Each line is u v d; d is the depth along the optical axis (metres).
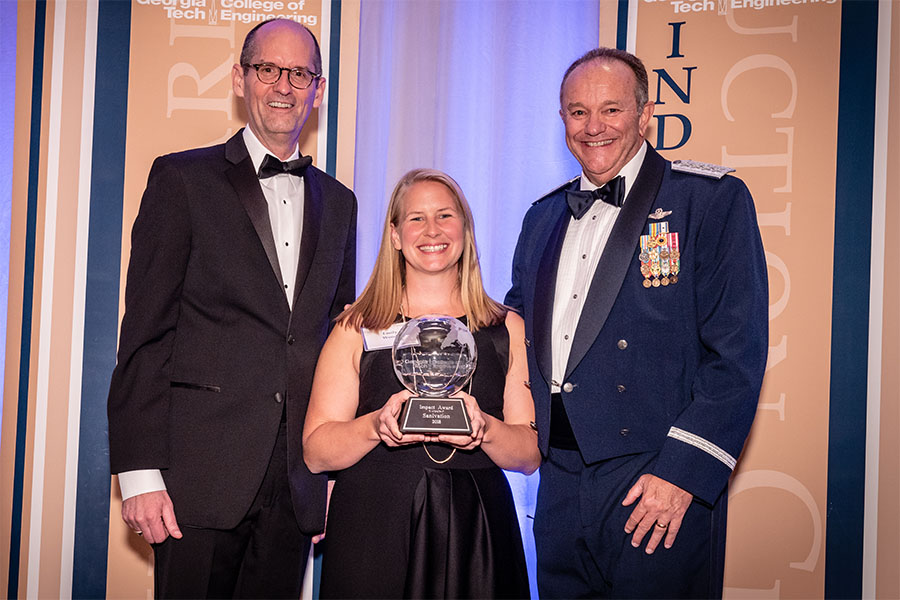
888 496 2.94
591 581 2.27
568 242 2.38
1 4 3.22
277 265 2.27
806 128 3.04
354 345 2.20
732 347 2.07
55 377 3.16
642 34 3.17
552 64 3.32
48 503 3.16
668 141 3.13
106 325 3.17
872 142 2.99
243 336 2.22
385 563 2.03
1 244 3.20
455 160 3.33
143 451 2.10
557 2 3.32
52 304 3.17
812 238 3.02
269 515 2.27
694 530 2.12
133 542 3.16
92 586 3.15
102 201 3.18
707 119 3.10
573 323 2.28
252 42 2.43
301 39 2.42
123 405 2.12
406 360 2.00
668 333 2.17
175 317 2.20
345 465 2.09
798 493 3.00
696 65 3.12
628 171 2.33
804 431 3.00
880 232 2.97
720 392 2.06
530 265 2.48
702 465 2.03
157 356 2.16
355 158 3.32
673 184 2.26
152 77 3.19
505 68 3.34
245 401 2.19
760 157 3.06
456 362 1.99
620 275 2.20
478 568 2.03
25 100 3.20
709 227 2.16
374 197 3.31
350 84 3.28
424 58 3.35
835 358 2.99
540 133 3.31
